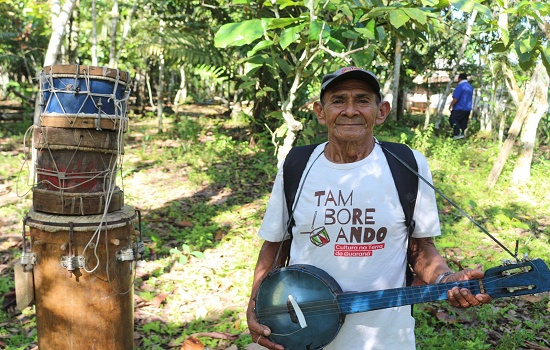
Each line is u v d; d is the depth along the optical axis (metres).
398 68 14.11
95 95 2.88
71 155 2.89
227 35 4.34
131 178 8.19
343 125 2.06
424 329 4.00
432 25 4.78
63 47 10.72
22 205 6.77
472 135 13.71
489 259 5.36
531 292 1.93
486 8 4.11
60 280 2.91
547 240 5.98
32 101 15.74
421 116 19.95
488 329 4.09
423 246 2.25
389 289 2.06
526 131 8.40
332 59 5.60
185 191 7.57
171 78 19.91
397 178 2.09
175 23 11.02
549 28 6.10
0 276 4.82
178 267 5.14
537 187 8.16
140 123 14.99
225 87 23.36
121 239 3.02
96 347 3.00
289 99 5.82
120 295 3.05
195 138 11.04
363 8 4.62
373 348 2.13
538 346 3.83
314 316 2.10
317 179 2.13
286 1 4.78
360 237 2.08
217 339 3.92
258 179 8.22
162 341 3.93
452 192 7.54
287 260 2.34
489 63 9.23
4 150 10.31
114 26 7.71
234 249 5.56
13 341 3.86
